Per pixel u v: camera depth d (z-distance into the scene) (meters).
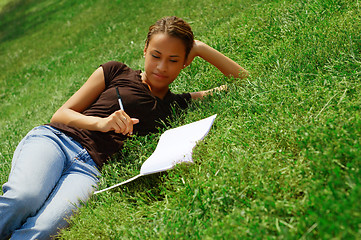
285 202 1.55
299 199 1.60
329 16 3.24
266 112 2.29
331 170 1.54
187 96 2.97
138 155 2.49
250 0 5.70
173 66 2.60
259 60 3.12
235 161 1.92
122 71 2.78
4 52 11.88
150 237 1.72
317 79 2.38
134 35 7.58
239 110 2.54
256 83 2.73
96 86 2.71
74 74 6.64
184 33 2.56
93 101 2.73
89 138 2.52
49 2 16.41
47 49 9.99
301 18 3.55
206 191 1.81
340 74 2.32
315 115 2.01
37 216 2.11
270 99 2.38
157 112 2.71
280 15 3.93
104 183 2.36
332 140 1.66
